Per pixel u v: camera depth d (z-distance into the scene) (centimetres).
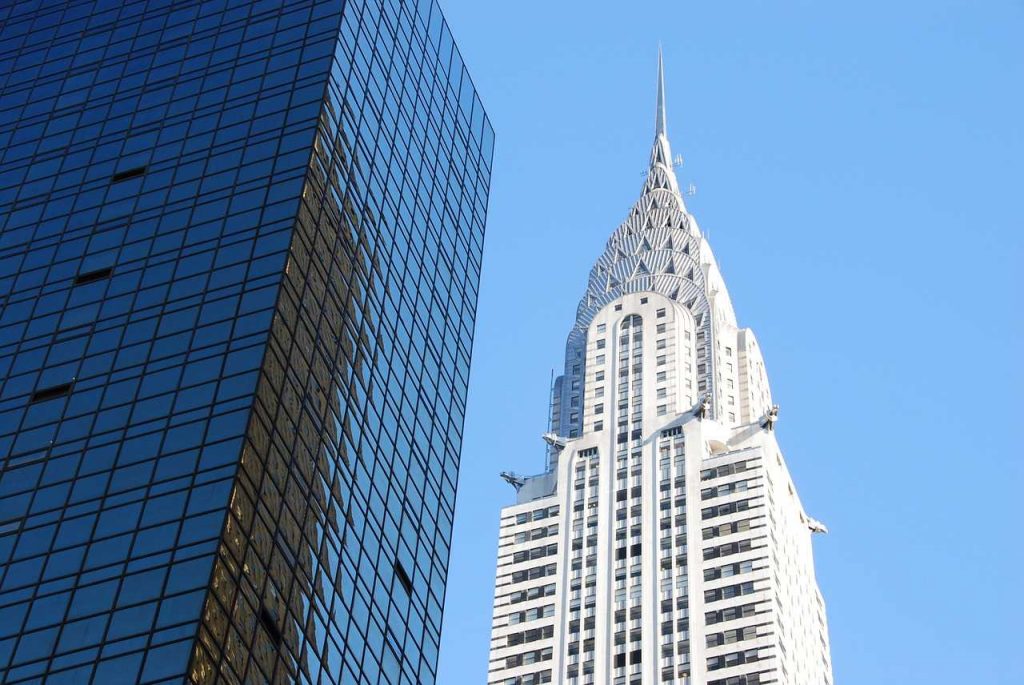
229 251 12375
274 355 11481
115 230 12975
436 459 13662
